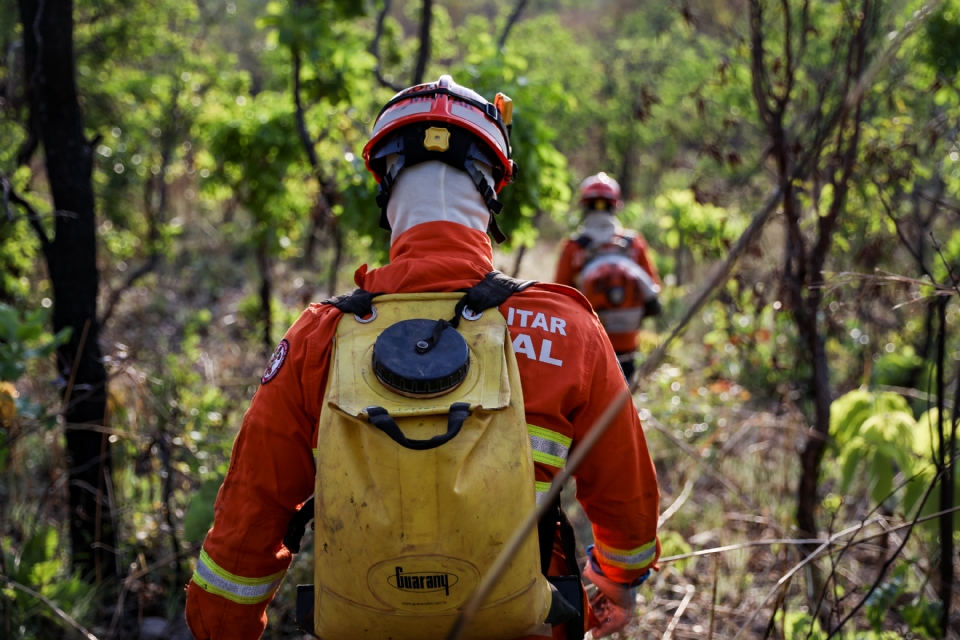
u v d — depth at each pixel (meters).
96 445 3.38
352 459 1.35
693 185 3.97
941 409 2.49
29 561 3.02
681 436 4.89
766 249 4.09
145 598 3.26
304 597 1.56
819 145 1.62
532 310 1.53
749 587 3.46
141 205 9.34
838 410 3.24
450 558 1.32
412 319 1.48
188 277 9.09
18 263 4.66
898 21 4.66
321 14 4.89
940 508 2.67
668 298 8.23
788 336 4.95
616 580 1.74
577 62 16.09
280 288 8.03
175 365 4.94
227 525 1.51
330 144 5.62
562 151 14.93
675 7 3.71
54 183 3.21
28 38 3.15
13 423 3.39
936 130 3.66
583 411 1.53
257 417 1.50
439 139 1.62
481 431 1.36
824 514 3.91
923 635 2.67
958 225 5.16
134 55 8.67
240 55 15.35
